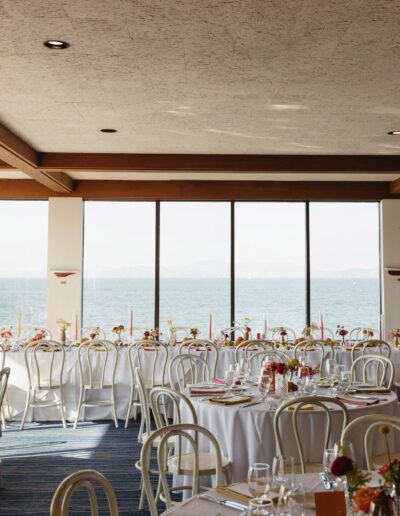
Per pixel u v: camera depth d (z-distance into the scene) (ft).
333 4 10.80
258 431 12.11
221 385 15.15
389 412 13.03
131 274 68.85
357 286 62.49
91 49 13.00
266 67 14.06
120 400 23.03
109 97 16.53
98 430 21.47
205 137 21.22
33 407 23.04
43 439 20.08
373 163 24.09
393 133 20.51
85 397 22.75
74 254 30.53
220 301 72.13
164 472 8.92
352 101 16.83
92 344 22.35
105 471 16.34
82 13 11.21
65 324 25.84
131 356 23.04
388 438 12.86
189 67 14.08
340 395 13.76
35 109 17.78
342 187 30.86
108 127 19.85
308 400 10.87
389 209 31.01
